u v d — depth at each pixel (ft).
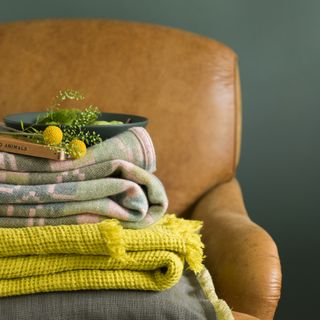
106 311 3.01
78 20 5.17
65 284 3.01
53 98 4.69
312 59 6.06
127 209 3.13
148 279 3.06
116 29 5.11
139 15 6.01
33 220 3.08
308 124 6.16
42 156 3.10
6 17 5.97
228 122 5.05
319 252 6.28
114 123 3.68
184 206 4.91
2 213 3.08
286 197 6.25
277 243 6.28
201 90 5.01
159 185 3.19
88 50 5.01
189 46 5.10
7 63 4.97
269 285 3.43
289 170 6.22
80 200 3.09
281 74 6.08
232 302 3.51
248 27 6.02
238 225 3.93
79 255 3.03
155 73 4.99
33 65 4.97
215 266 3.77
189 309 3.09
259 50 6.05
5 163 3.11
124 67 4.99
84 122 3.58
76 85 4.94
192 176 4.91
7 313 2.97
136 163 3.23
